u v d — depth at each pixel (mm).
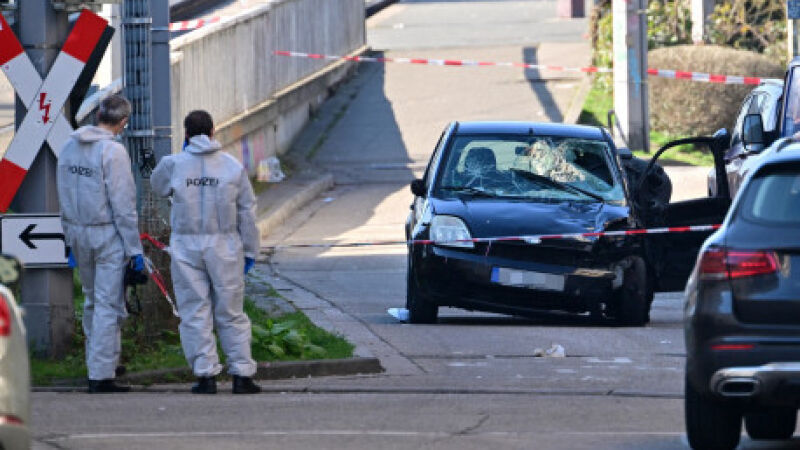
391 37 130250
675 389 33375
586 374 35656
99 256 32406
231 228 32219
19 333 19266
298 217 76688
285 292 53438
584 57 112438
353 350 37469
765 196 24719
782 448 27125
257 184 82125
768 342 23844
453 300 43281
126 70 37312
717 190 48375
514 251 43000
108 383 32688
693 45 100375
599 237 43312
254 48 82938
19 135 35000
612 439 27000
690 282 25219
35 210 35219
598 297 43000
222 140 74375
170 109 38406
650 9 104812
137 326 36438
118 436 26859
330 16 105625
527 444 26438
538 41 122125
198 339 32250
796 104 47156
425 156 91875
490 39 125188
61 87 35094
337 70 106875
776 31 103562
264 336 36062
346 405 31047
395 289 55094
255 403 31250
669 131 94125
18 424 18984
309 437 26969
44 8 35000
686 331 24969
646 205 45969
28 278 35000
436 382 34406
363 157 92000
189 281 32062
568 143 46594
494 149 46438
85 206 32250
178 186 31828
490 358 38188
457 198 45062
